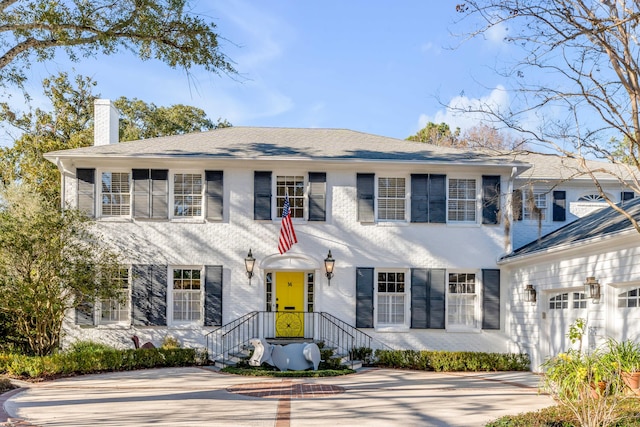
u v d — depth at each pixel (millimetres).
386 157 19516
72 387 13227
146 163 19047
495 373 16906
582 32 9570
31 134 29656
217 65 16016
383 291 19547
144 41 15742
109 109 21531
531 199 17312
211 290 18875
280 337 18984
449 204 19891
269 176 19312
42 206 18859
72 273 16234
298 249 19234
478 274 19578
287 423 9352
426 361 17547
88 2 14727
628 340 11766
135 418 9625
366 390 13000
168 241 18984
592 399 8500
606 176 21406
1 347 17859
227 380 14500
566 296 15992
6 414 9961
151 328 18703
